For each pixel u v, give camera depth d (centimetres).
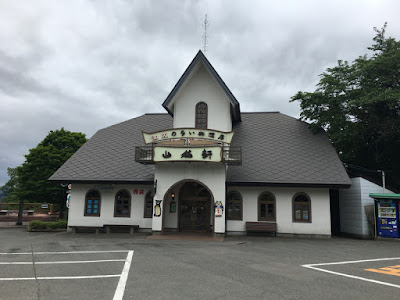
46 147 2423
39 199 2369
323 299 596
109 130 2292
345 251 1197
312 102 2089
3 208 3161
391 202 1595
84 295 609
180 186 1814
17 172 2414
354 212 1753
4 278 738
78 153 2030
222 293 627
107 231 1758
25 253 1086
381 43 2172
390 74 1914
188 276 761
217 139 1563
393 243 1459
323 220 1633
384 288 676
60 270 821
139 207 1794
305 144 1930
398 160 2131
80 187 1845
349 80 2006
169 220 1788
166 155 1530
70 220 1817
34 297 595
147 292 630
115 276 757
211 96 1881
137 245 1273
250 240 1483
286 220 1662
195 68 1867
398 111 1995
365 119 2069
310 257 1050
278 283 705
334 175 1645
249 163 1798
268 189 1708
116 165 1888
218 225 1534
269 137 2039
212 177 1569
